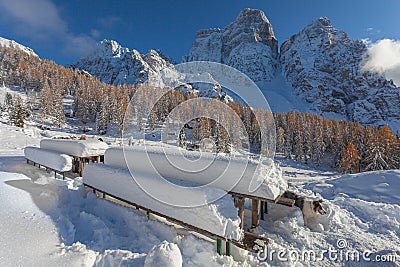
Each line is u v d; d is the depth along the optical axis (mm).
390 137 24797
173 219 2744
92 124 41906
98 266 2303
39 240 2625
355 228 3512
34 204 3627
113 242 2750
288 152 32406
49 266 2166
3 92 52062
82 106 43438
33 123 35281
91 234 2926
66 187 4414
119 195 3426
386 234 3379
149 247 2664
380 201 5375
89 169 4039
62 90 59906
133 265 2225
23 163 7113
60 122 37688
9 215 3148
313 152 31078
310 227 3455
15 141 14156
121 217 3354
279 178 3143
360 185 6387
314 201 3686
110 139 25625
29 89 57406
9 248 2398
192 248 2562
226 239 2361
